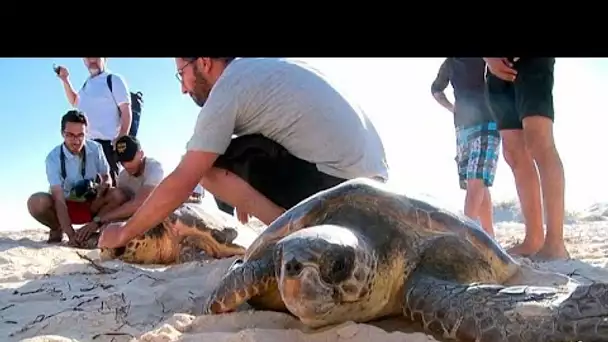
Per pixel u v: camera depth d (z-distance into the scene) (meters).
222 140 1.96
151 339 1.14
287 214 1.35
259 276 1.25
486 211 2.86
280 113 2.04
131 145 3.11
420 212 1.28
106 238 2.01
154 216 1.94
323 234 1.12
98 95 3.82
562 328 0.91
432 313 1.08
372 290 1.17
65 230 3.18
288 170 2.10
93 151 3.45
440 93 3.36
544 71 2.17
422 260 1.25
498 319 0.98
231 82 1.99
